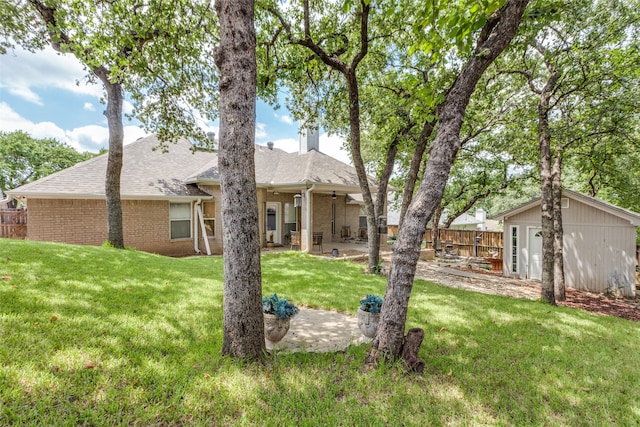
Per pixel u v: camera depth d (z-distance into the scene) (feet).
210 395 8.23
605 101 25.32
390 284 10.67
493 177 58.95
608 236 34.45
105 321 12.12
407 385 9.43
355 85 25.30
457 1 14.48
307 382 9.21
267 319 11.98
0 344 9.33
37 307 12.42
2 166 86.58
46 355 9.06
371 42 26.30
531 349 13.00
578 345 13.93
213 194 41.34
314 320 15.78
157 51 24.67
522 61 27.58
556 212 28.99
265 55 24.99
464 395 9.07
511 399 9.07
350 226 59.98
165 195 36.37
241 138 9.61
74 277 17.28
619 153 33.32
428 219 10.52
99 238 33.40
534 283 35.55
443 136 10.50
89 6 20.54
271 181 45.98
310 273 27.63
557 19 19.38
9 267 17.21
